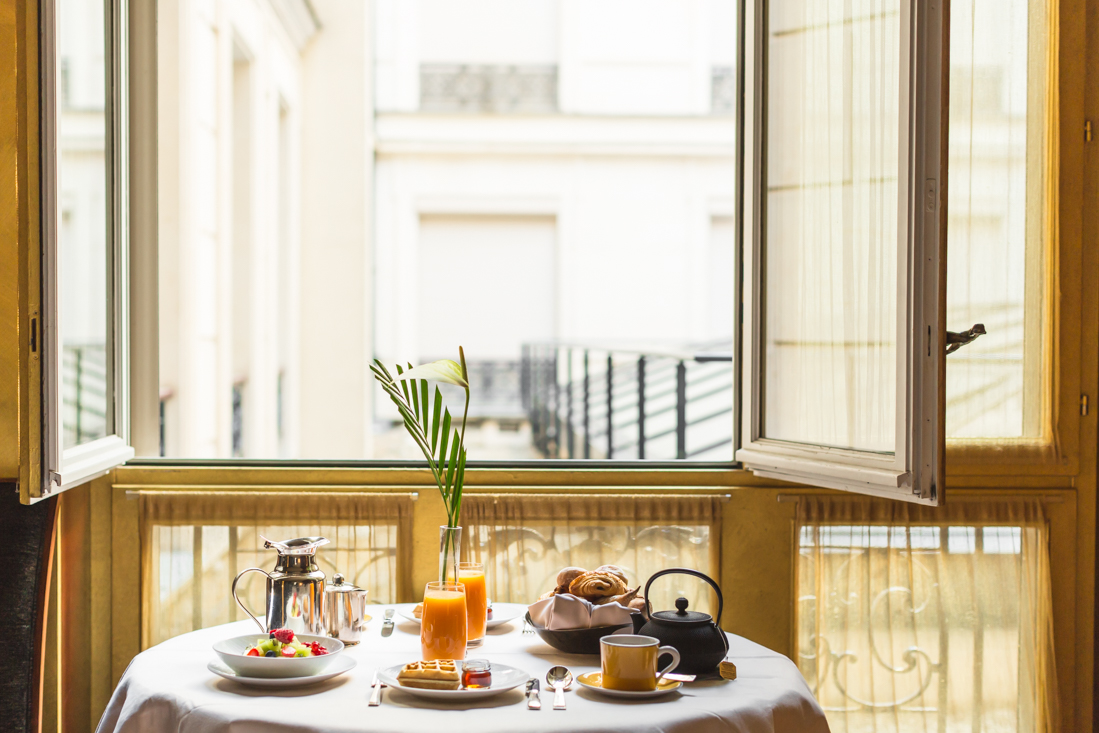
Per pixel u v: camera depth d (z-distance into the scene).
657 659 1.46
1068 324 2.40
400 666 1.47
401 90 9.17
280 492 2.30
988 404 2.40
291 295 6.05
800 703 1.45
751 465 2.29
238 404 5.08
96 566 2.29
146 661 1.54
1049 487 2.41
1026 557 2.38
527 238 9.35
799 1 2.19
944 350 1.73
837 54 2.07
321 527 2.30
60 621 2.14
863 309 2.00
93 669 2.29
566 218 9.25
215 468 2.33
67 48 1.91
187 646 1.63
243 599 2.28
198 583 2.28
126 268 2.29
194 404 3.94
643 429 4.33
